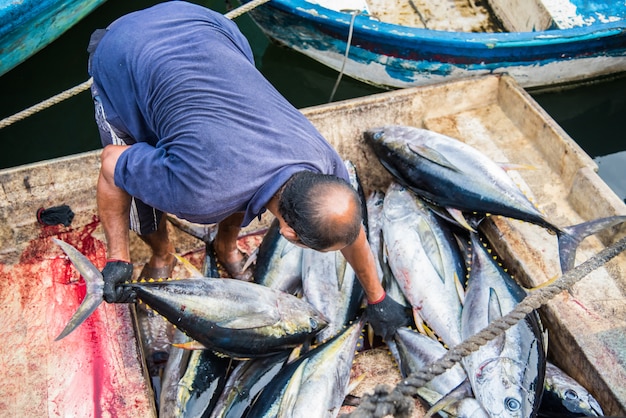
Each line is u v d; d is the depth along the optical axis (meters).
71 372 2.90
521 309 2.15
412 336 3.03
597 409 2.74
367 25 4.89
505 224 3.51
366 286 2.92
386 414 1.71
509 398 2.72
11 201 3.41
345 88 5.87
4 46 5.10
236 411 2.83
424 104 4.09
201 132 2.11
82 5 5.67
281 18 5.26
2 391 2.82
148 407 2.79
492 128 4.08
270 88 2.30
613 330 2.91
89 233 3.57
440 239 3.44
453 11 5.93
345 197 2.01
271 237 3.45
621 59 5.21
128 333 3.06
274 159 2.12
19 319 3.13
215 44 2.29
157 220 2.98
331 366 2.81
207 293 2.68
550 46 4.88
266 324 2.81
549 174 3.76
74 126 5.66
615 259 3.22
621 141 5.54
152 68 2.27
